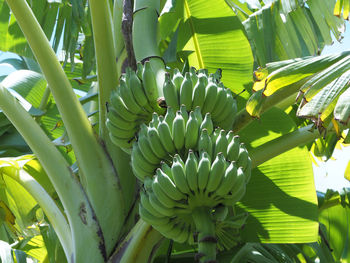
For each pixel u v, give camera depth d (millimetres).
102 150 1964
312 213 2242
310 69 1544
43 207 2082
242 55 2340
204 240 1351
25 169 2518
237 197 1425
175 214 1430
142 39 1850
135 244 1756
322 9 2322
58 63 1924
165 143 1470
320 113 1384
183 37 2410
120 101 1639
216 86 1591
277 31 2418
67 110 1918
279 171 2289
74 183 1925
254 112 1705
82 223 1866
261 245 2395
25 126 1934
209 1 2357
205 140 1427
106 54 1992
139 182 1980
